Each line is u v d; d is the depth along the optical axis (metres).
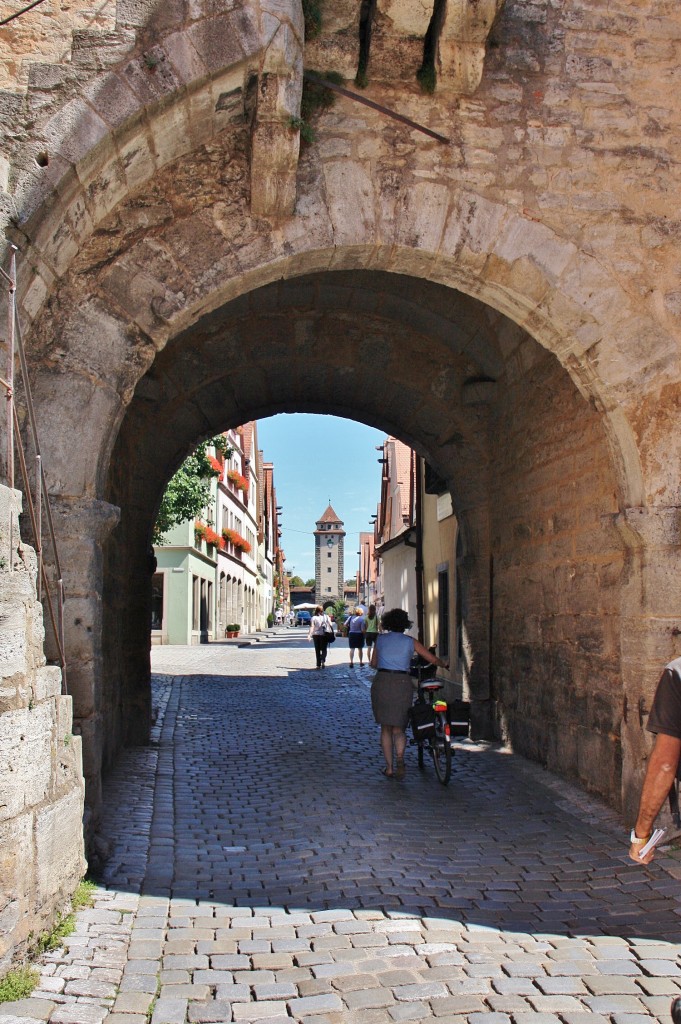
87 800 5.45
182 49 5.33
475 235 6.32
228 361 10.48
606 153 6.54
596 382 6.56
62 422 5.59
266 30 5.42
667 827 5.84
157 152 5.71
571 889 4.98
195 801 7.31
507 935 4.29
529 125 6.45
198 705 14.70
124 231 5.83
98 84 5.18
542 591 8.73
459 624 13.53
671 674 3.10
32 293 5.28
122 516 9.30
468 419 10.63
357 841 6.04
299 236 6.05
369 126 6.21
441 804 7.20
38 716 3.92
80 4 5.46
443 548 15.30
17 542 3.93
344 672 22.20
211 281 5.94
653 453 6.44
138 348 5.84
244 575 55.41
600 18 6.59
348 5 5.98
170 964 3.88
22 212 4.91
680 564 6.27
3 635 3.55
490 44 6.41
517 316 6.76
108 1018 3.33
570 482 7.98
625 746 6.38
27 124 5.06
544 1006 3.52
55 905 4.15
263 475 76.75
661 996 3.61
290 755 9.79
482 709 10.60
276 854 5.74
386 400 11.17
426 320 10.04
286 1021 3.39
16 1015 3.29
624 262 6.51
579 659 7.70
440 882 5.11
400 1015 3.45
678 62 6.66
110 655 8.30
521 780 8.12
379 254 6.31
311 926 4.39
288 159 5.75
